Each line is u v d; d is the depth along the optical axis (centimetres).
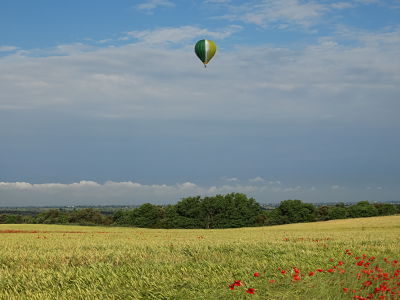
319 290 1116
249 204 13312
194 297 1168
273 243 2542
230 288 1127
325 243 2527
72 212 14988
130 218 13488
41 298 1173
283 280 1277
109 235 4306
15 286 1338
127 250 2236
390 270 1391
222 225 12812
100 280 1375
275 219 13250
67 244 2712
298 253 1898
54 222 14538
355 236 3494
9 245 2642
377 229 5456
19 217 15150
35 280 1399
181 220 12925
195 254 1950
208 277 1362
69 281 1412
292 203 13288
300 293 1135
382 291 1095
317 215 14138
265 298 1107
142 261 1772
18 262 1800
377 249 2095
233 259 1742
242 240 3019
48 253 2048
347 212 14125
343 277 1258
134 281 1341
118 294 1239
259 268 1498
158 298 1191
